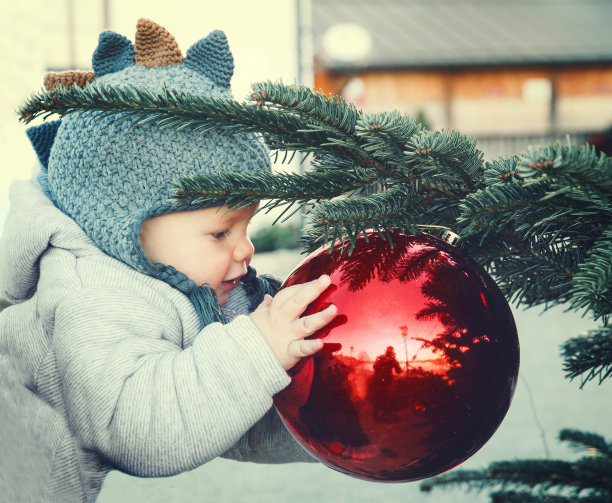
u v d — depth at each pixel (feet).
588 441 4.00
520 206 2.48
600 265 2.24
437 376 2.45
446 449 2.56
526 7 51.67
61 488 3.11
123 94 2.72
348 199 2.69
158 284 3.24
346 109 2.79
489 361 2.53
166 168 3.22
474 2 51.85
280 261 20.77
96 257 3.26
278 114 2.86
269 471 8.07
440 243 2.74
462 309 2.52
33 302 3.34
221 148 3.27
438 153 2.52
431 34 49.70
